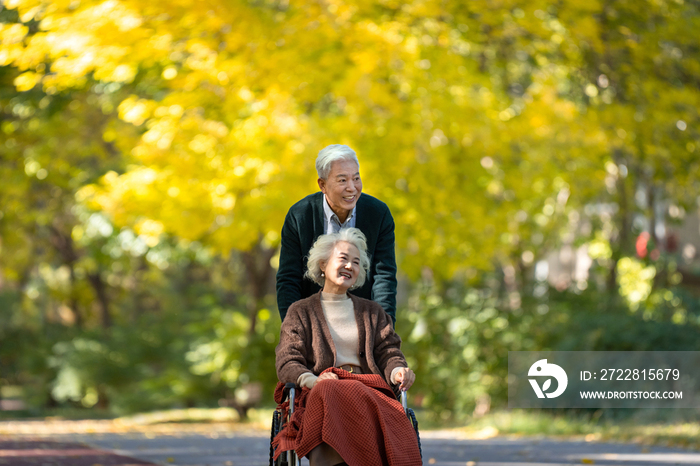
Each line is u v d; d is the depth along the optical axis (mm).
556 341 23734
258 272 28703
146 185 19859
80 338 40000
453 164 21047
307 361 7238
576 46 20078
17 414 39312
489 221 22516
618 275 30453
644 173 25406
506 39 20141
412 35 19078
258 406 29453
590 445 15328
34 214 31250
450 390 25281
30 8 17062
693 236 40719
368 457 6406
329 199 7727
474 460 12867
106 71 17484
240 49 18047
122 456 13992
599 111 20250
